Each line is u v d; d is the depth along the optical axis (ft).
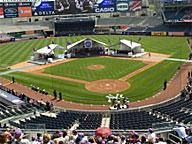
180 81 242.99
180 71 270.87
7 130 112.16
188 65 289.94
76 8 519.60
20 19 536.83
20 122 151.43
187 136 96.07
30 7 507.71
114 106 196.54
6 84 249.75
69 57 338.54
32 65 308.60
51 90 233.14
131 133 106.32
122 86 236.63
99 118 164.76
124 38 454.40
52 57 328.70
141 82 244.63
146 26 518.37
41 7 510.99
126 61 313.94
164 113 167.02
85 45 345.72
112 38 457.27
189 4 508.12
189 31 475.31
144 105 198.18
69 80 255.29
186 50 355.97
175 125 126.21
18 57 347.15
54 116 171.42
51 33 523.70
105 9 526.16
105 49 350.84
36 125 138.51
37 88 234.17
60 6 515.91
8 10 499.51
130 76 261.03
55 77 265.13
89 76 264.93
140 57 329.93
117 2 526.16
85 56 342.44
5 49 403.13
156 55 336.49
